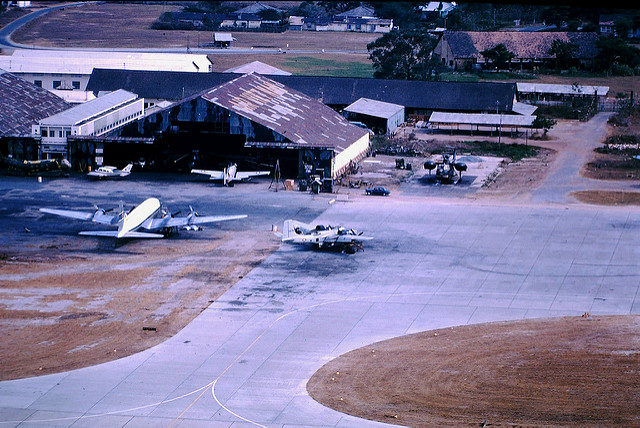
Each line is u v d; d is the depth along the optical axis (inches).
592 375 2699.3
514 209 4975.4
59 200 5059.1
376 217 4771.2
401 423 2358.5
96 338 3036.4
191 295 3501.5
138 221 4153.5
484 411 2438.5
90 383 2650.1
